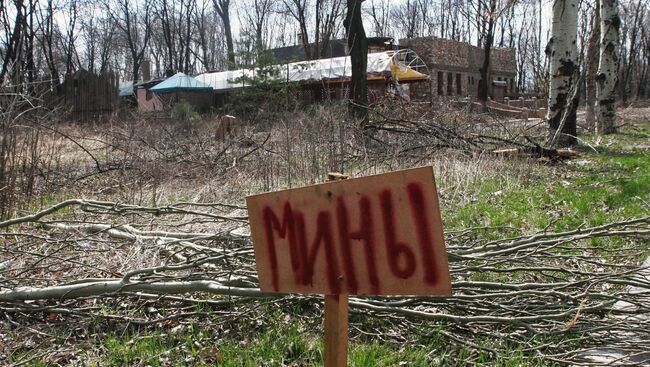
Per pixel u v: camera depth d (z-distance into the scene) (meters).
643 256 5.82
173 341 3.97
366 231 2.37
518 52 65.56
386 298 4.25
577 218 7.36
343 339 2.55
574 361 3.54
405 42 44.38
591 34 22.47
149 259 5.06
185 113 18.44
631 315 4.24
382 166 10.79
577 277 4.98
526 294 4.16
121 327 4.25
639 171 11.02
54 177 10.36
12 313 4.50
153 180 9.21
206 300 4.45
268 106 19.08
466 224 7.08
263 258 2.72
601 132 20.03
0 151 7.94
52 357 3.81
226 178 10.10
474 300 4.12
